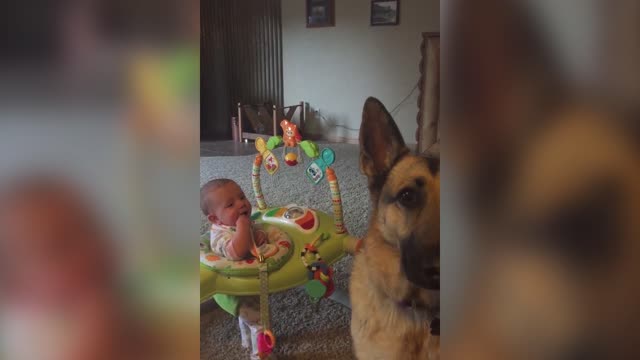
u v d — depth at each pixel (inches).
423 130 42.6
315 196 93.6
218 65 192.5
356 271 43.3
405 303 39.3
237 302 50.8
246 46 193.5
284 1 183.5
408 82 157.3
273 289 50.8
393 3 157.1
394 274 40.0
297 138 61.2
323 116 179.0
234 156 146.3
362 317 41.5
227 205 51.1
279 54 187.5
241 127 179.3
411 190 40.5
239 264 49.8
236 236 50.0
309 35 178.7
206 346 50.9
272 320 56.1
